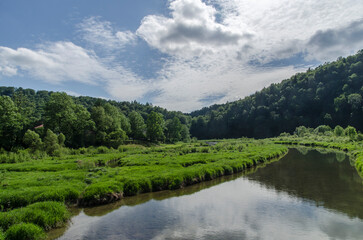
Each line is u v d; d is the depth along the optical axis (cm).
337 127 9356
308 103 15700
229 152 5431
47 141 5884
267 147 6756
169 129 13600
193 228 1602
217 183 2891
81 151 6444
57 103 7731
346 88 13712
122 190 2350
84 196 2098
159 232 1545
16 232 1357
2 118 6156
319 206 2002
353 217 1758
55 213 1677
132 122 11662
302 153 6019
